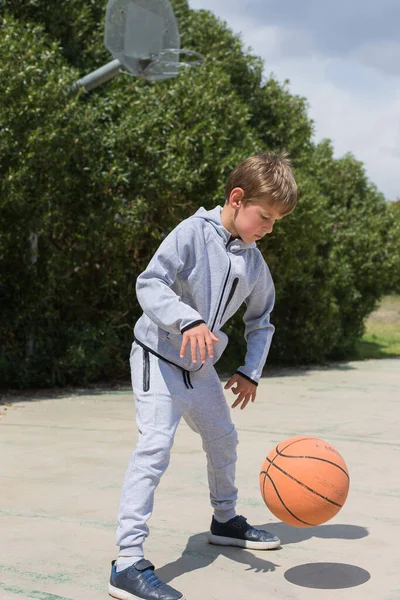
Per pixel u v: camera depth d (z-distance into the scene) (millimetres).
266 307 3557
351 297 16281
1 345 10422
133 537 2984
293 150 15391
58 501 4477
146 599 2867
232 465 3518
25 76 9070
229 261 3207
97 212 10602
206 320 3225
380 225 17203
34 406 8844
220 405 3330
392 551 3594
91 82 10008
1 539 3740
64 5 11719
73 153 10078
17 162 9164
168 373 3146
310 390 10773
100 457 5770
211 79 12117
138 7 9797
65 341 10680
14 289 10344
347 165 17750
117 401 9383
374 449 6223
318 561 3430
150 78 9922
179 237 3127
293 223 13008
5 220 9703
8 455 5836
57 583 3135
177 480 5016
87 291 11383
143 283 3080
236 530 3615
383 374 13438
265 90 15148
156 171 10938
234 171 3221
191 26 14812
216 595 2988
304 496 3045
